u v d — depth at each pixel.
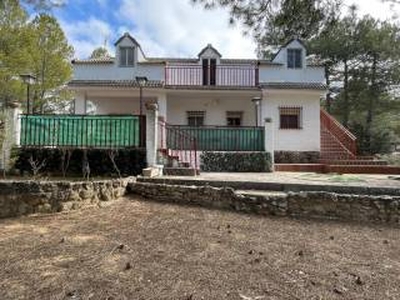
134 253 4.65
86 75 17.00
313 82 17.42
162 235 5.43
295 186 7.75
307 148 16.95
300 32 7.60
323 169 14.13
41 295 3.47
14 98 20.16
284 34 7.70
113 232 5.53
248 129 13.76
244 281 3.87
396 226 6.56
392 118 30.52
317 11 7.35
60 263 4.27
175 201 7.54
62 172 10.06
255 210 7.03
